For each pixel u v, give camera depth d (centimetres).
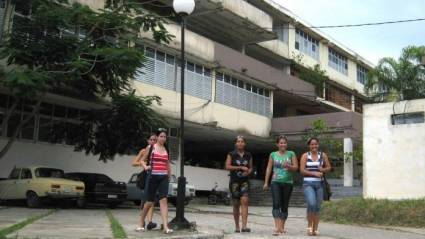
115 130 2095
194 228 1072
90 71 1823
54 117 2336
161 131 1007
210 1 3052
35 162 2248
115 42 1888
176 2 1155
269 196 3052
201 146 3822
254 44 3734
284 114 4194
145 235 950
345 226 1378
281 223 1082
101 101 2198
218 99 3089
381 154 1847
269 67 3497
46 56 1739
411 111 1798
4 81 1619
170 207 2395
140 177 1030
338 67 4809
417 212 1409
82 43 1791
